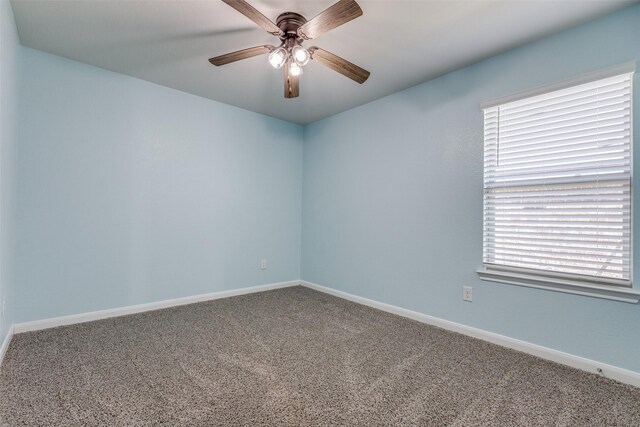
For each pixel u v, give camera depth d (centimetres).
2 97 185
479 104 254
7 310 220
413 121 303
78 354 214
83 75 272
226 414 154
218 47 242
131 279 301
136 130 301
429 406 163
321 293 392
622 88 191
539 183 224
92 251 279
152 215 313
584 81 200
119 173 292
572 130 209
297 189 439
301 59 190
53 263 260
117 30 220
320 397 169
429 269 288
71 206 268
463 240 264
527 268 229
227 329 266
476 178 256
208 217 353
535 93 221
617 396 174
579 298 205
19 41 234
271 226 410
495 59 245
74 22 211
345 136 377
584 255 205
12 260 233
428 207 289
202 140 346
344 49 238
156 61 266
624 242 190
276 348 230
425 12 194
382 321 291
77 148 270
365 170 351
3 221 198
